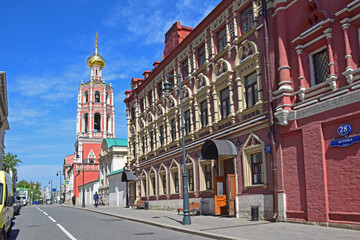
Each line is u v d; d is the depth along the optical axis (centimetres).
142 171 3625
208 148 2086
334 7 1418
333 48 1406
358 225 1241
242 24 2016
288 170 1582
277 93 1631
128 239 1309
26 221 2386
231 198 1959
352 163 1298
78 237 1409
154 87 3331
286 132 1595
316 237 1115
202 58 2462
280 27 1653
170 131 2959
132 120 4038
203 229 1470
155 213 2655
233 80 2041
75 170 8181
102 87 8456
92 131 8312
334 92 1388
